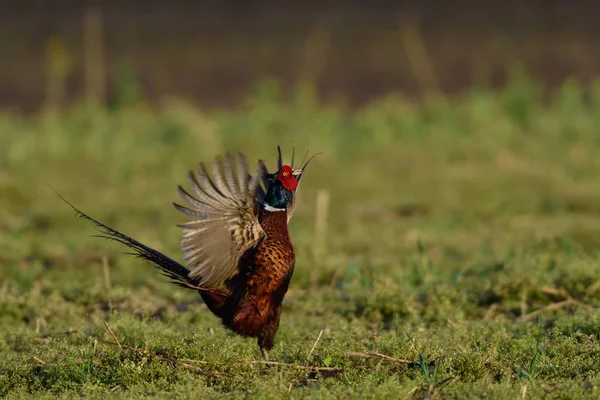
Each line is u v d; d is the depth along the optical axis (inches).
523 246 1143.0
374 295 900.0
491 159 1801.2
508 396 605.3
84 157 1862.7
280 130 2010.3
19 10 2906.0
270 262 687.7
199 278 673.0
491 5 2896.2
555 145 1882.4
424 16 2842.0
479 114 2033.7
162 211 1453.0
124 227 1347.2
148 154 1856.5
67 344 764.0
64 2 2967.5
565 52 2561.5
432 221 1358.3
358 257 1109.7
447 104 2162.9
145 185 1652.3
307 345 749.9
